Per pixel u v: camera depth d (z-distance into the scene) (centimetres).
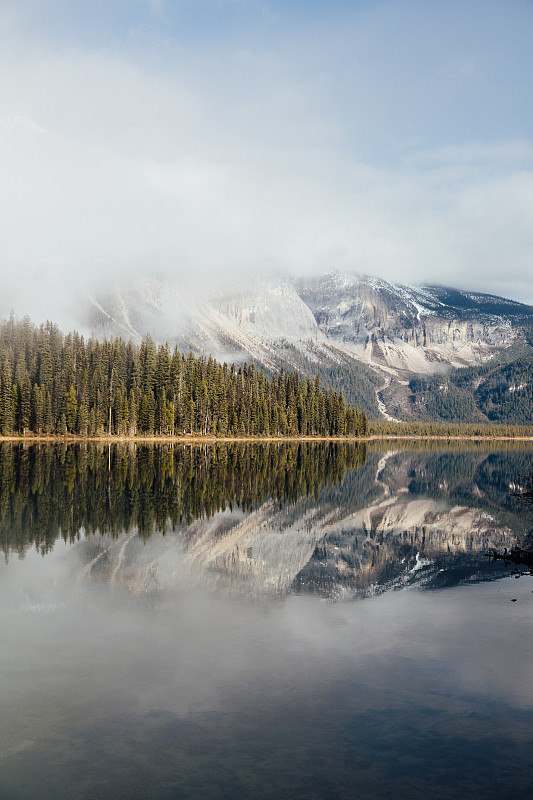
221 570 2131
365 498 4666
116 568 2106
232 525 3136
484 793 840
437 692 1153
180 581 1958
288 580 2025
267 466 7781
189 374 16662
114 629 1481
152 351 16012
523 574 2183
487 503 4591
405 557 2483
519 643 1427
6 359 13450
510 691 1162
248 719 1035
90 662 1268
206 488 4838
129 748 940
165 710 1062
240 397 17862
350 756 927
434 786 854
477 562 2406
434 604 1761
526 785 859
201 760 912
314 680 1195
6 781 852
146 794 826
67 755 920
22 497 3928
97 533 2758
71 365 14575
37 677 1188
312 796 824
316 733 991
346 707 1086
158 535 2750
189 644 1384
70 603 1691
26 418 13250
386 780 868
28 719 1024
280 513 3675
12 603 1683
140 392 15325
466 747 958
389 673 1238
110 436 14362
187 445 13288
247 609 1673
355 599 1811
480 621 1597
